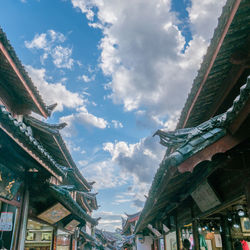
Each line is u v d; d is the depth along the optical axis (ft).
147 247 77.51
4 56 20.74
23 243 24.64
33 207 29.17
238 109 9.45
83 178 54.29
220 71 18.42
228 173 15.19
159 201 26.35
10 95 27.04
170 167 12.69
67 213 37.11
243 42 16.28
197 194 20.03
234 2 13.89
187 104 22.13
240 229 23.91
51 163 22.71
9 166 21.80
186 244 22.90
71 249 53.62
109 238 213.25
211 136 11.29
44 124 31.78
